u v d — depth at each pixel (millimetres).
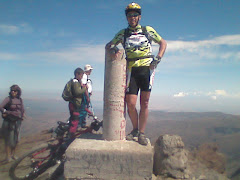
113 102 2676
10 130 4090
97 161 2402
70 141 3289
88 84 4215
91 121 3557
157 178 3014
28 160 3791
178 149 3236
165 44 2611
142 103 2689
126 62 2689
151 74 2660
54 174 3125
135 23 2592
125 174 2391
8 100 4215
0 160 3852
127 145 2553
